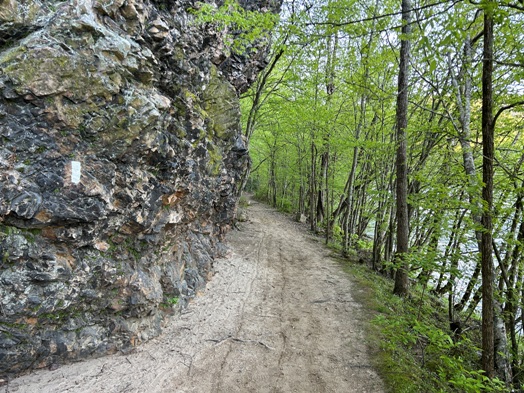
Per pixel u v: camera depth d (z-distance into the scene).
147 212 5.71
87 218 4.57
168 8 6.43
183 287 7.42
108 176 4.81
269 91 14.77
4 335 4.02
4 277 3.96
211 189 9.11
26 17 3.95
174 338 6.05
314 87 14.63
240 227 16.53
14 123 3.90
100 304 5.10
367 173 14.67
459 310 10.26
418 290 11.52
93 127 4.52
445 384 5.44
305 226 21.22
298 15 5.95
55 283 4.41
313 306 8.23
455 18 4.17
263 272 10.48
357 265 12.52
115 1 4.78
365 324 7.25
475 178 6.06
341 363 5.77
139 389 4.61
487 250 4.71
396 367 5.58
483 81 4.50
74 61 4.19
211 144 9.01
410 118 11.57
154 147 5.39
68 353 4.69
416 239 12.65
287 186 30.61
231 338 6.30
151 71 5.34
